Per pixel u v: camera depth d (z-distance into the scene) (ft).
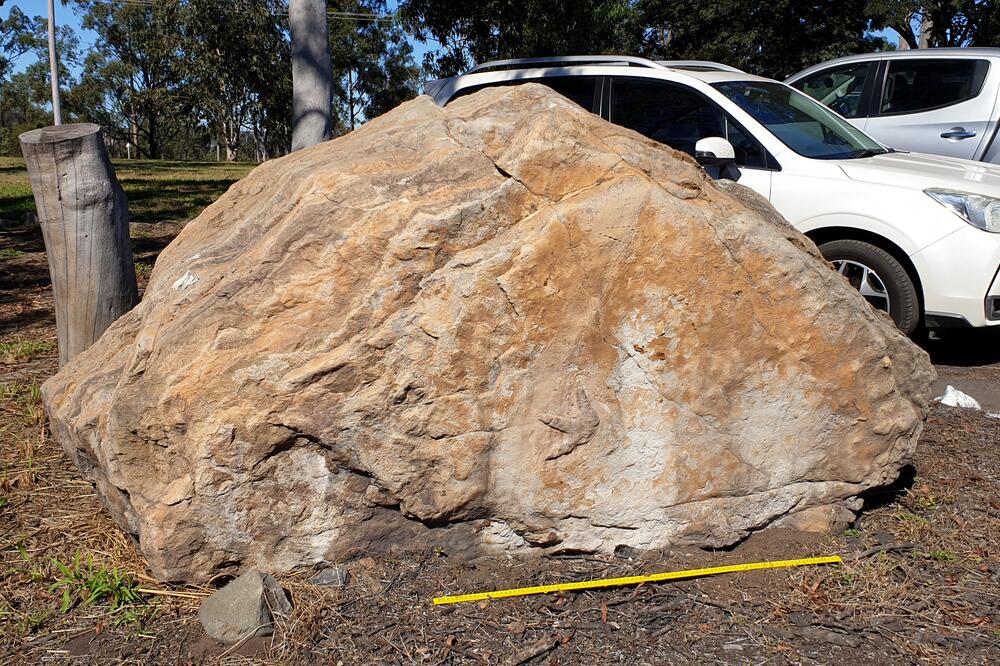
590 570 10.32
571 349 9.85
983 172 19.74
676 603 9.73
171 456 9.45
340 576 9.89
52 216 14.33
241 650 8.79
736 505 10.70
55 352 19.13
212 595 9.30
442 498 9.91
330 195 9.81
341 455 9.62
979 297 18.02
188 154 282.36
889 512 11.97
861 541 11.10
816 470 10.85
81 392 10.51
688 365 10.12
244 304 9.60
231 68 161.38
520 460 9.99
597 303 9.82
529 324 9.70
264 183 12.96
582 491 10.20
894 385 10.73
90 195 14.35
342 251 9.65
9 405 15.51
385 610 9.40
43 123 246.68
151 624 9.18
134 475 9.54
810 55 76.64
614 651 8.85
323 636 8.98
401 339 9.51
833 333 10.33
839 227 19.34
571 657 8.75
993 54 26.16
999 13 68.49
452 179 10.02
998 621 9.46
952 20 73.72
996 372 19.90
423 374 9.55
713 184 12.03
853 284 19.58
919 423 11.26
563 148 9.84
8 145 240.73
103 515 11.40
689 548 10.71
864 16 73.72
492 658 8.68
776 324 10.19
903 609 9.68
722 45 83.05
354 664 8.57
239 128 203.21
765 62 81.51
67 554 10.47
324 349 9.46
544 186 9.86
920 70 27.27
